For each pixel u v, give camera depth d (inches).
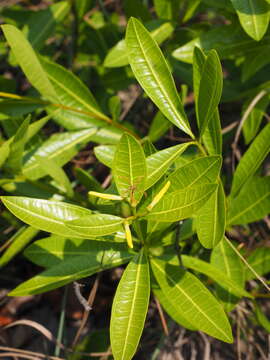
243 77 19.2
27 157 17.1
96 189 16.6
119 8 27.0
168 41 21.0
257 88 18.9
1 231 19.5
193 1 20.0
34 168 17.0
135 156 11.2
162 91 13.7
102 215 11.5
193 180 12.6
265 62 18.5
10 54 20.1
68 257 15.1
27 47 14.3
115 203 13.2
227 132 21.5
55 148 17.5
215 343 20.8
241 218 16.4
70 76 17.6
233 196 16.0
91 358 18.9
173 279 13.7
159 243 14.9
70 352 18.7
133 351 12.2
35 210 12.1
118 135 18.4
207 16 26.7
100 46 22.9
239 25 17.7
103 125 18.3
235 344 20.7
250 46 17.9
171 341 19.7
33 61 14.8
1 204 18.9
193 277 13.5
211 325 12.9
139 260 13.3
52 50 23.3
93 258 14.5
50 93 16.1
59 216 12.3
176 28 20.8
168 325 19.8
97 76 23.1
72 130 18.1
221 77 12.2
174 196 11.7
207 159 12.3
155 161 12.7
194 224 15.7
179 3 19.9
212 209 13.3
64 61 24.9
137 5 20.8
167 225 14.6
